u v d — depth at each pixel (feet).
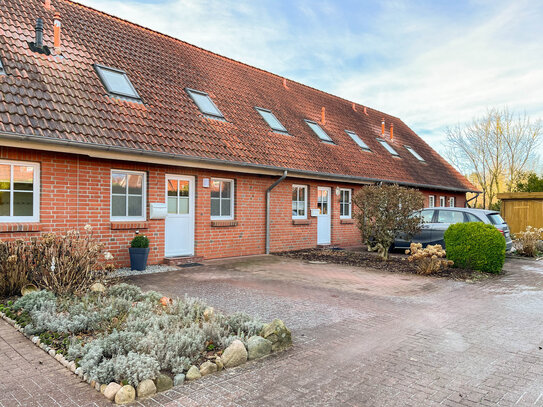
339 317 19.84
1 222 24.85
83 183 28.07
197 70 45.14
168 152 30.12
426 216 44.70
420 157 71.61
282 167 39.32
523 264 40.40
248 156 37.14
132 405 11.03
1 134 22.35
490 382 12.89
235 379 12.81
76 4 39.99
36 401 11.04
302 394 11.86
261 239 41.70
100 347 13.19
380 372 13.50
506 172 110.42
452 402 11.55
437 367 13.99
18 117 24.32
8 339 15.55
